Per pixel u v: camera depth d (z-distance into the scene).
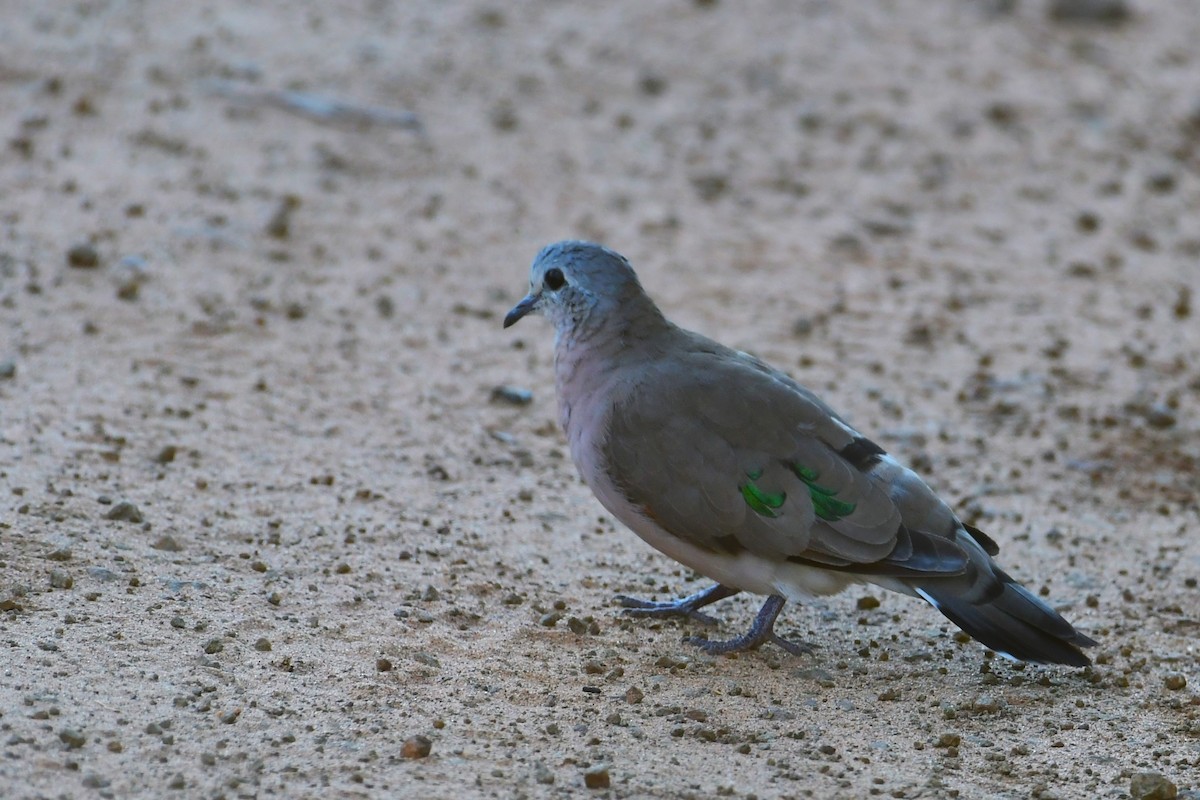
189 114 21.83
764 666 11.10
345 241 19.20
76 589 10.85
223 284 17.47
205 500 12.77
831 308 19.22
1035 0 32.47
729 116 25.11
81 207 18.64
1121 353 18.48
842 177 23.59
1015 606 10.34
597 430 11.23
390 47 25.38
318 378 15.73
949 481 14.97
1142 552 13.63
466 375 16.42
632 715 10.05
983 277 20.73
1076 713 10.66
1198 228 23.17
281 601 11.16
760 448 10.82
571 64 26.08
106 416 14.09
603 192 21.95
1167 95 28.30
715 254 20.52
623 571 12.68
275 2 26.45
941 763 9.72
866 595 12.62
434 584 11.83
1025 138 25.67
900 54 28.42
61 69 22.52
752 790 9.11
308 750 9.11
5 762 8.51
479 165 22.08
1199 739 10.30
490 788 8.87
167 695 9.55
